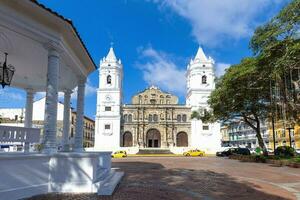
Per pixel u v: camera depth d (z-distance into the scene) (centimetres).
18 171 954
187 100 8244
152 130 7838
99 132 7488
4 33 1068
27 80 1680
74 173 1084
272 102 2912
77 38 1169
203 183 1417
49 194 1020
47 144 1077
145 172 1930
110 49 7950
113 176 1459
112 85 7650
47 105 1088
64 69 1457
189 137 7700
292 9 2094
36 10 984
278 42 2223
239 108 3428
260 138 3556
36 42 1109
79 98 1491
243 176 1781
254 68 2708
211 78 7656
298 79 2345
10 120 5200
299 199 1066
